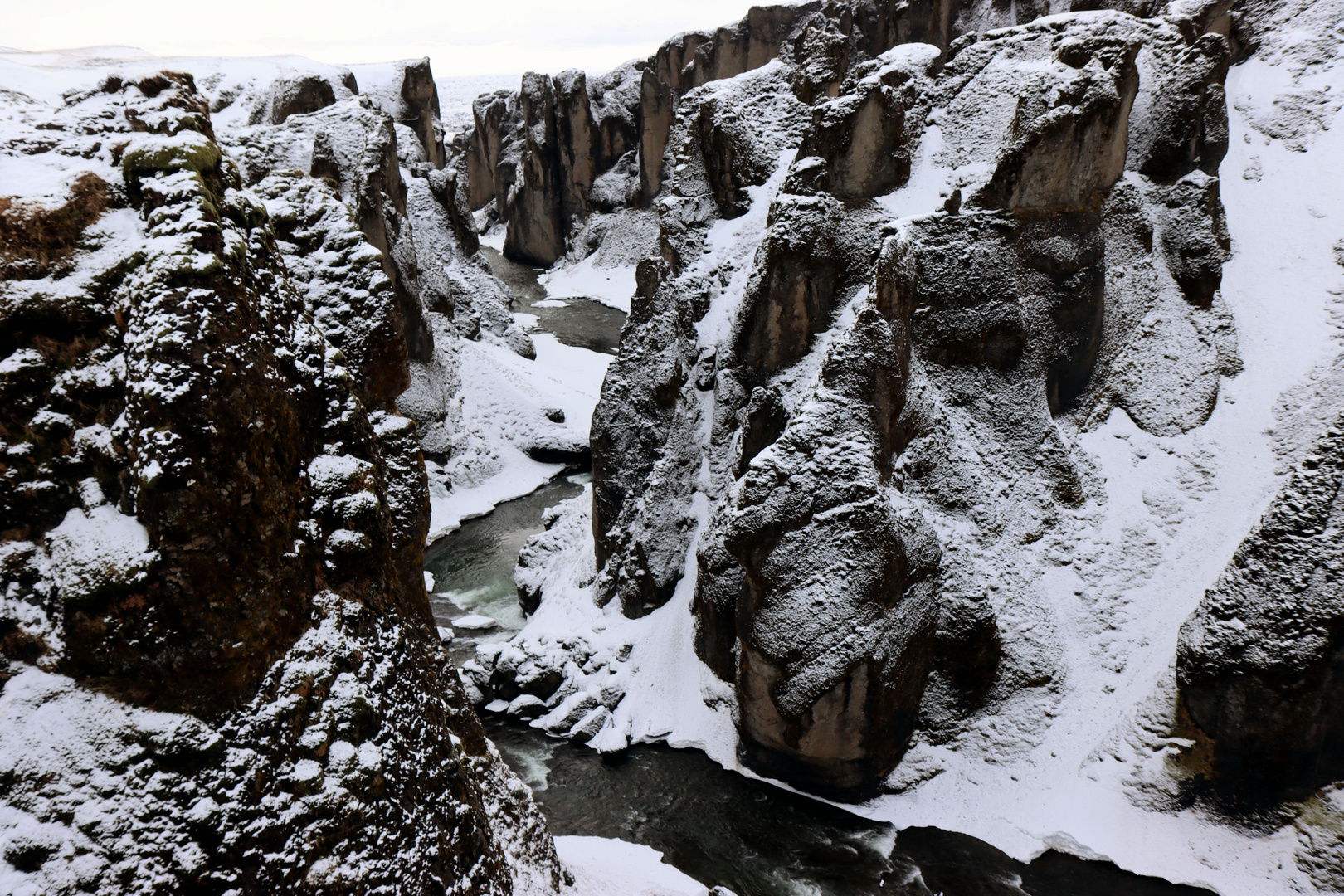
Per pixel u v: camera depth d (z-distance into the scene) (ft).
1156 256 71.00
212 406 21.70
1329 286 68.90
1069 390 67.97
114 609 21.34
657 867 49.85
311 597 26.00
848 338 57.62
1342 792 47.57
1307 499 47.65
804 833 55.01
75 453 22.41
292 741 24.00
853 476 55.47
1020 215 64.28
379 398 36.96
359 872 24.54
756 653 56.80
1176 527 62.69
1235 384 67.62
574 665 71.97
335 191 38.09
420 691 29.84
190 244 22.43
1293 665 46.42
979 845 52.95
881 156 70.44
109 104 25.36
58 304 21.75
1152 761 52.85
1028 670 58.44
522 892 34.60
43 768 20.81
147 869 21.12
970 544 61.57
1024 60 73.46
